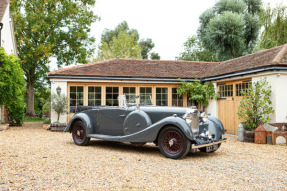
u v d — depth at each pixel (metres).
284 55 8.70
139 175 4.16
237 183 3.85
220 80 11.20
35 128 11.93
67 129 7.25
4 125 10.83
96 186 3.58
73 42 22.53
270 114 8.45
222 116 11.34
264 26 17.25
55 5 22.08
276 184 3.84
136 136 5.93
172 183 3.79
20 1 21.47
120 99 6.80
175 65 14.04
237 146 7.56
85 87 11.70
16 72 11.29
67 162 4.93
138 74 12.04
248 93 9.08
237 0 30.45
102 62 13.17
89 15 23.34
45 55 20.39
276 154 6.35
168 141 5.64
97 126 6.99
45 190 3.39
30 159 5.12
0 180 3.75
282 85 8.30
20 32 20.81
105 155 5.72
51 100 11.11
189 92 12.46
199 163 5.14
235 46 27.36
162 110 6.03
